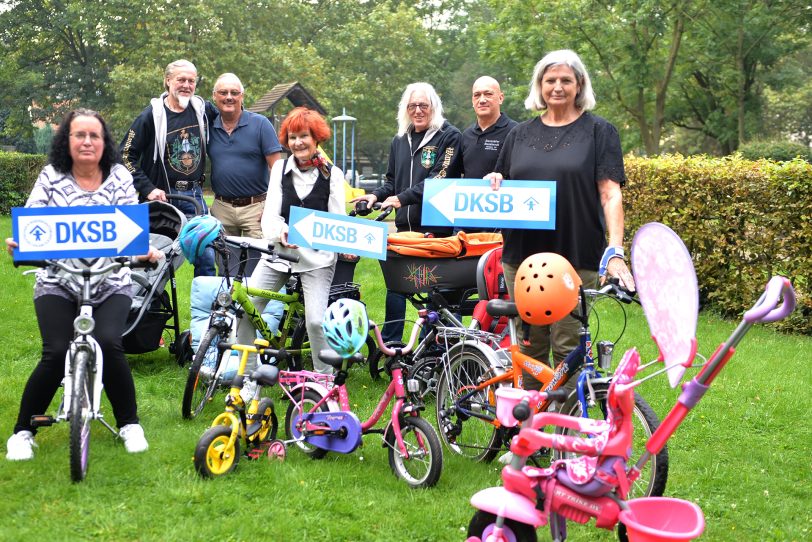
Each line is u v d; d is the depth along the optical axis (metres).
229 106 7.72
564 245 4.99
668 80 28.55
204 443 4.60
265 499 4.44
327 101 44.94
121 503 4.29
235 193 7.84
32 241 4.67
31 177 20.47
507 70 32.25
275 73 44.19
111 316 4.93
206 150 7.90
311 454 5.11
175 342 7.11
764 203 9.29
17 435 4.84
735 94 30.61
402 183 7.31
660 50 29.70
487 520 3.72
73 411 4.43
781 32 29.14
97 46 47.38
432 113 7.23
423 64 53.78
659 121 29.31
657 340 3.53
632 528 3.38
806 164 8.99
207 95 41.84
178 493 4.39
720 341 8.40
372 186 44.03
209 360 6.03
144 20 43.59
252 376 4.90
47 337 4.77
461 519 4.28
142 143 7.79
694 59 29.20
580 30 27.94
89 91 47.78
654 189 10.45
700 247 9.98
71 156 4.98
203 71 41.28
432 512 4.34
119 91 41.00
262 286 6.18
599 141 4.91
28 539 3.88
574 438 3.54
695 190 9.93
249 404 5.47
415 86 7.21
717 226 9.74
